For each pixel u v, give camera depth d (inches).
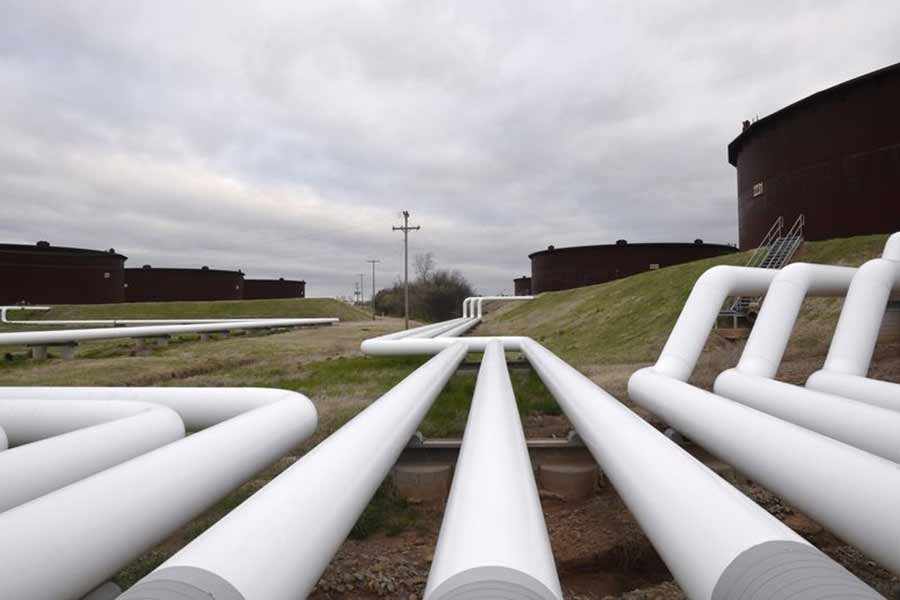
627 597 150.0
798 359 484.4
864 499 104.5
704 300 324.5
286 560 76.3
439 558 74.7
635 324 767.1
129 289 2401.6
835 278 340.2
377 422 144.3
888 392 216.2
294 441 169.3
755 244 951.0
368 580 160.2
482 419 148.0
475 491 93.5
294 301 2282.2
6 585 71.9
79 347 914.7
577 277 1779.0
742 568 72.4
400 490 226.5
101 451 129.9
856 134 790.5
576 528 195.3
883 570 154.4
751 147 965.8
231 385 487.8
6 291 1870.1
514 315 1501.0
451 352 337.4
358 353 757.9
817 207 832.9
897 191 753.6
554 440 249.6
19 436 172.9
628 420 146.4
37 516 82.4
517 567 66.1
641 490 110.9
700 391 202.8
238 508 85.4
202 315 1996.8
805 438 129.3
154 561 161.2
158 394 202.4
